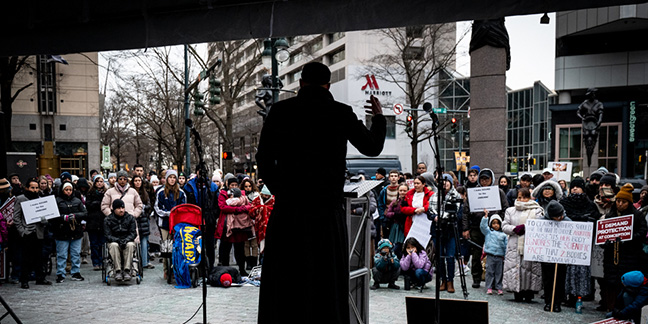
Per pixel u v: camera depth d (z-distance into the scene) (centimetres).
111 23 507
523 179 1037
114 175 1140
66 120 3822
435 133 513
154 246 1350
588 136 2842
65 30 520
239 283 956
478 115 1487
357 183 455
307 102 302
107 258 969
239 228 1016
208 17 486
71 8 504
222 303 785
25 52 538
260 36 482
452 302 446
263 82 1459
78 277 1018
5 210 952
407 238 907
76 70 3847
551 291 780
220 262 1080
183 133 3675
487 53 1464
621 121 3666
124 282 983
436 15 441
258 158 306
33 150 3738
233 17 482
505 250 885
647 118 3694
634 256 722
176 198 1052
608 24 3406
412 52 3850
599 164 3741
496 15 426
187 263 923
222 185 1122
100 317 688
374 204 1014
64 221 987
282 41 1448
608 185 776
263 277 302
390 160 2925
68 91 3828
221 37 490
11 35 532
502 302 826
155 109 3769
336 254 298
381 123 316
